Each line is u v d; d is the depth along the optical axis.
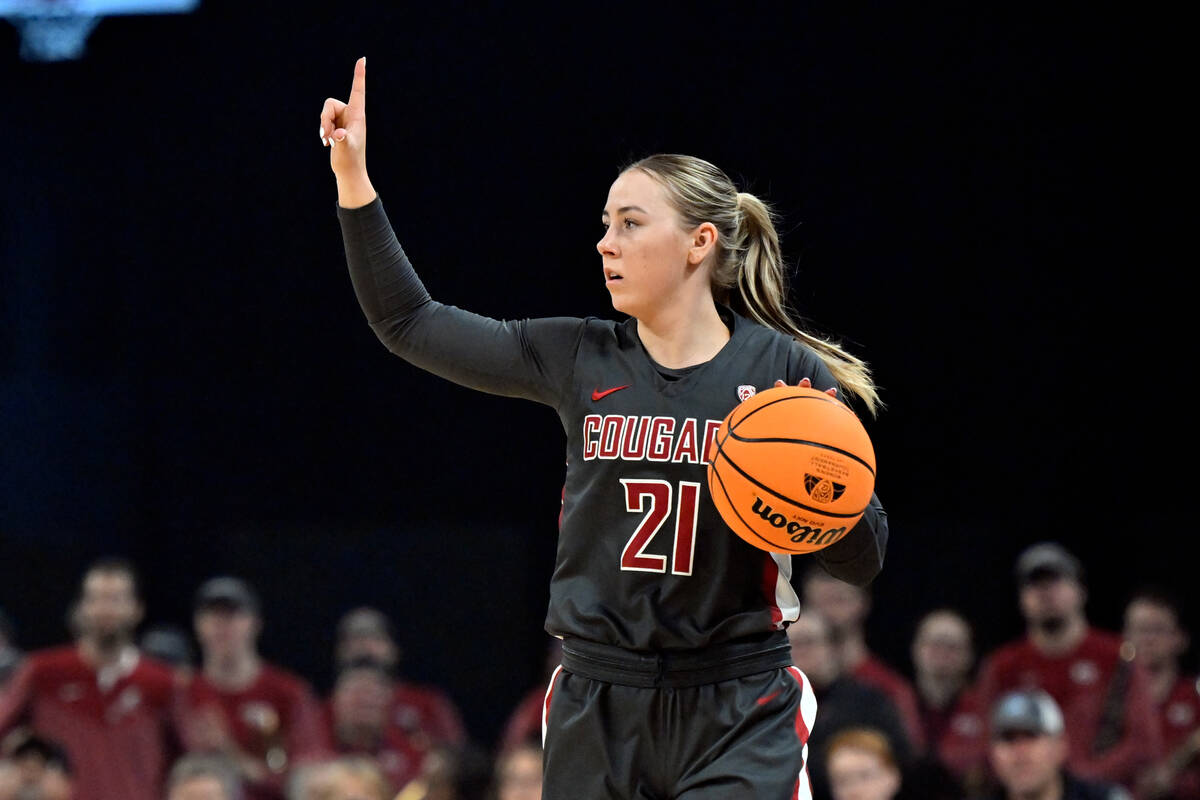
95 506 37.81
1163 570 33.62
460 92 35.62
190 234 37.66
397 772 25.92
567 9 34.91
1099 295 33.69
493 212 35.56
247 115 37.12
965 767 22.83
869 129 33.62
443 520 37.69
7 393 37.78
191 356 37.88
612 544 9.09
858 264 33.88
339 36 36.38
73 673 25.66
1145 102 32.97
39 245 37.97
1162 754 23.66
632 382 9.25
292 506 37.81
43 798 22.17
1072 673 24.05
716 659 8.98
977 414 34.41
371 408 37.78
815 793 21.20
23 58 37.16
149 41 37.16
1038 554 24.62
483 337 9.58
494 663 36.81
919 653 26.67
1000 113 33.38
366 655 27.44
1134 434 33.97
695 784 8.84
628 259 9.25
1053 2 33.03
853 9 33.59
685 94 34.19
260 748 25.75
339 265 37.34
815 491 8.36
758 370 9.23
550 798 9.14
